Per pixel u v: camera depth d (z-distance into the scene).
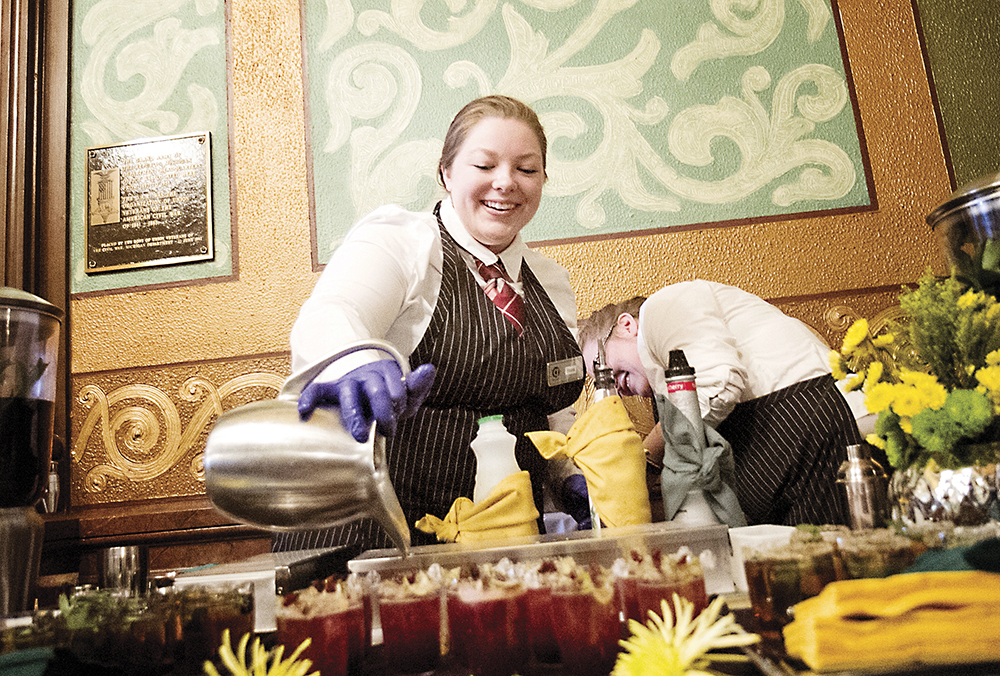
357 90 2.72
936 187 2.59
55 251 2.69
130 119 2.78
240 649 0.63
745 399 1.96
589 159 2.64
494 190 1.54
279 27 2.78
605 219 2.61
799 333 2.01
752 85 2.67
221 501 0.80
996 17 2.64
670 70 2.69
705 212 2.61
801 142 2.63
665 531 0.93
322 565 1.09
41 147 2.74
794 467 1.87
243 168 2.71
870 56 2.68
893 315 2.52
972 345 1.00
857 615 0.58
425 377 0.86
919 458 0.95
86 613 0.74
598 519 1.19
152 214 2.71
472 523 1.16
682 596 0.73
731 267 2.56
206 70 2.79
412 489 1.48
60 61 2.81
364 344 0.89
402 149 2.68
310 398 0.81
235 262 2.67
